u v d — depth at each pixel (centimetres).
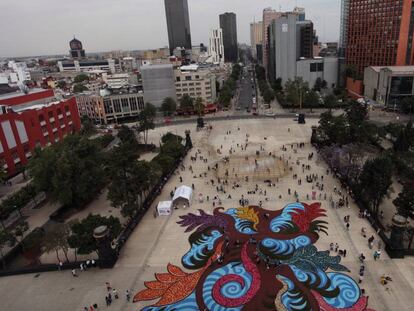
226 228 8812
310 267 7119
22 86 18875
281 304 6203
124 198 9438
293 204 9831
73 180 10469
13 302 6750
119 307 6406
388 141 14738
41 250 8625
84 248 7469
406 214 7606
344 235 8175
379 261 7188
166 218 9581
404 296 6206
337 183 11106
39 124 15300
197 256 7769
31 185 11075
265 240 8175
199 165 13662
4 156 13450
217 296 6512
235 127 19338
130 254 8050
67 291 6956
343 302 6156
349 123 13588
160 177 11888
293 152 14350
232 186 11375
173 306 6362
